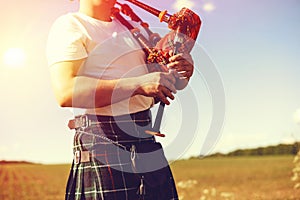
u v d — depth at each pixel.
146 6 1.67
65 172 4.58
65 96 1.45
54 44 1.51
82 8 1.60
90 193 1.55
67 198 1.63
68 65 1.48
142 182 1.57
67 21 1.53
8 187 4.45
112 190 1.53
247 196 4.63
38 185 4.48
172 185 1.66
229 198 4.64
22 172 4.52
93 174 1.55
